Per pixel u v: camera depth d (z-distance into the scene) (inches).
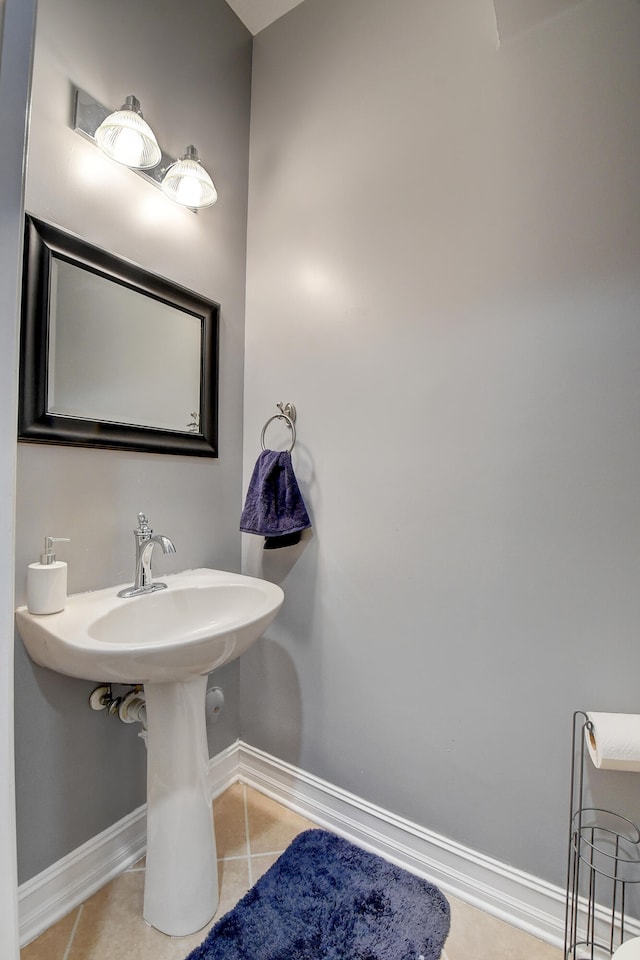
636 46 39.2
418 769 49.3
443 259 48.3
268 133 63.7
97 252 45.2
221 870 48.5
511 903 43.5
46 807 42.0
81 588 44.6
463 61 47.6
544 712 42.6
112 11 46.9
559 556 41.9
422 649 49.1
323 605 56.3
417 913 43.9
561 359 41.9
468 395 46.6
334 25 57.7
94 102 45.1
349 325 54.8
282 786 59.6
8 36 29.4
